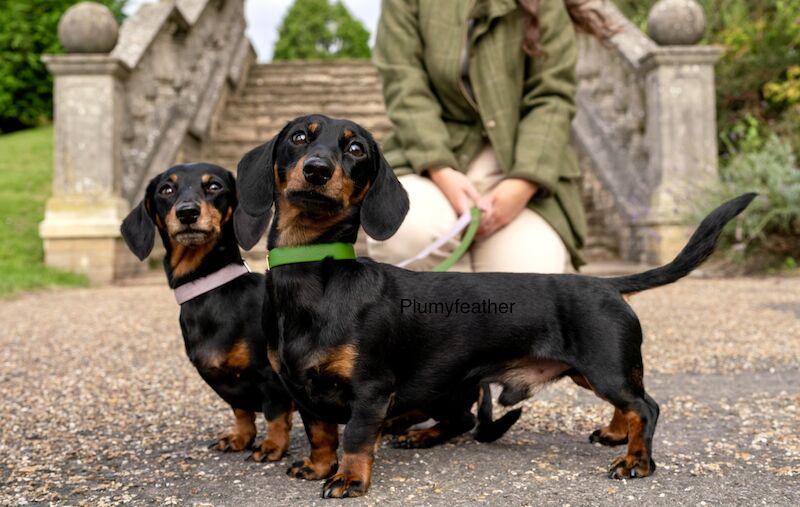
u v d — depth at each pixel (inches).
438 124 153.8
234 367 107.6
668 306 261.0
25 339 213.6
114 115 345.1
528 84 158.7
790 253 347.6
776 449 109.2
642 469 96.8
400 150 158.6
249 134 485.7
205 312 108.0
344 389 93.9
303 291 94.7
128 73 356.8
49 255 338.6
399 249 148.4
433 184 153.0
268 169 100.0
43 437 123.2
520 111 159.2
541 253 148.0
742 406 134.6
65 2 607.5
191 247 109.7
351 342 92.9
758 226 328.5
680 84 355.6
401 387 99.9
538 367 105.2
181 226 105.6
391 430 121.3
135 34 384.5
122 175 356.8
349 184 95.3
